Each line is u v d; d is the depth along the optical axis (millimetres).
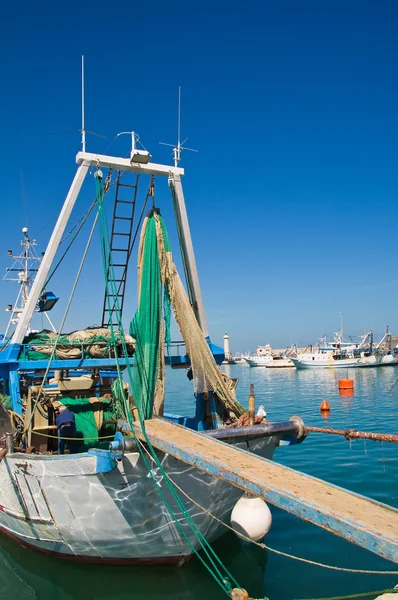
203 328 10508
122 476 7398
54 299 12984
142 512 7664
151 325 8766
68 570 8555
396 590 5422
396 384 44812
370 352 84062
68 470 7520
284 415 26297
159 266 9078
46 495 7914
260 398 36312
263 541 9516
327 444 17547
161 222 9305
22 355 9562
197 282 10469
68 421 8844
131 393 9070
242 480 5660
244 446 8250
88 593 7742
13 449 8648
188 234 10320
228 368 103562
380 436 7441
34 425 9281
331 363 80562
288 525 10375
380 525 4566
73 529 7957
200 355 9367
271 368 92938
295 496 5164
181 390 43219
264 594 7500
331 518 4730
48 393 10336
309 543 9391
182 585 7855
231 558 8742
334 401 32656
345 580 7887
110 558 8289
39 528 8477
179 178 10023
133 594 7645
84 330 10109
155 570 8375
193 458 6355
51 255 9438
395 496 11508
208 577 8094
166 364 10453
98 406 10125
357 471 13734
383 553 4254
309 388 44469
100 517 7719
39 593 7820
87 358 9953
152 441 7207
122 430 8242
